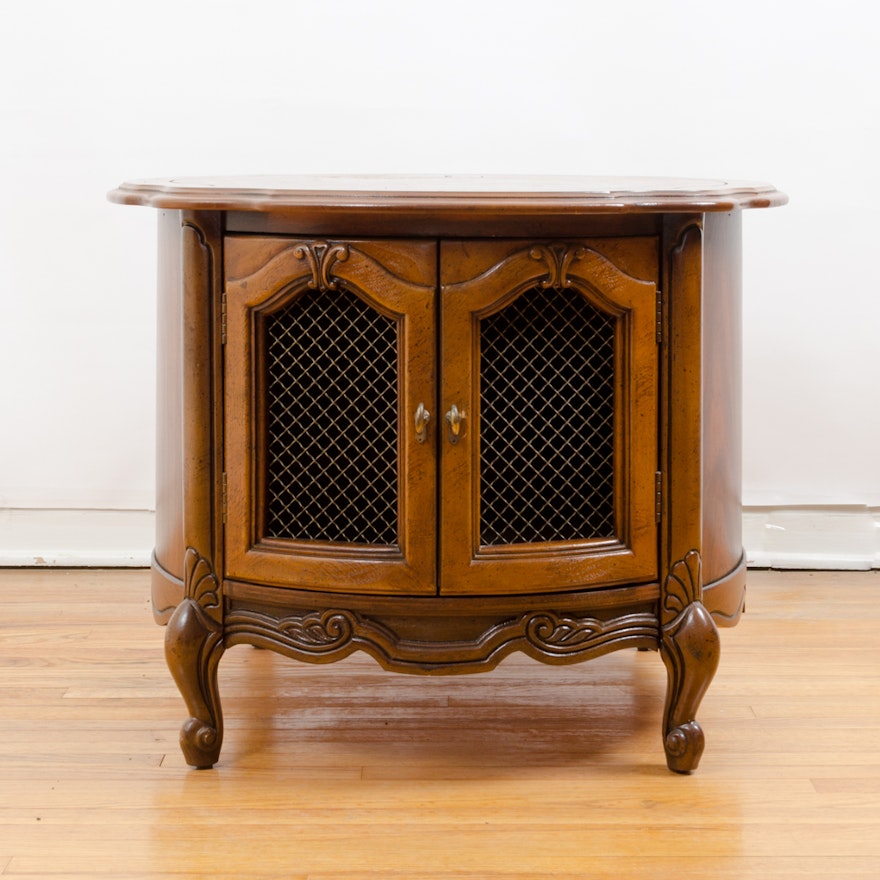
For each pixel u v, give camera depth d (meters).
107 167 2.77
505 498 1.76
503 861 1.60
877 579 2.79
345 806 1.74
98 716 2.04
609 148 2.76
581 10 2.71
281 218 1.70
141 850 1.62
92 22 2.73
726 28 2.71
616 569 1.77
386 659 1.77
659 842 1.64
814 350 2.80
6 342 2.82
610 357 1.75
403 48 2.74
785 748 1.92
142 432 2.85
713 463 1.87
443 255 1.67
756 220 2.76
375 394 1.74
